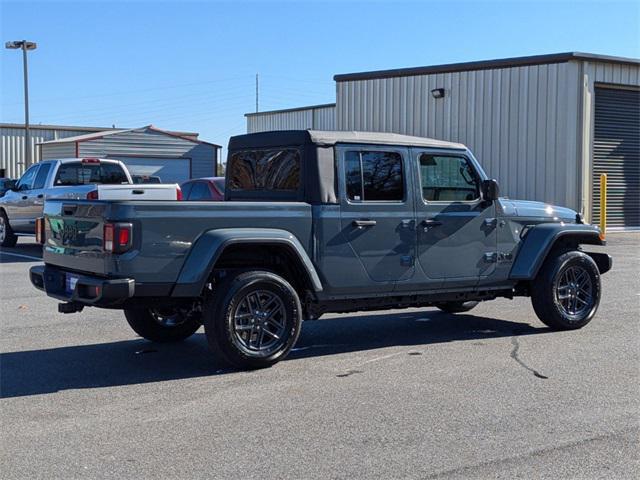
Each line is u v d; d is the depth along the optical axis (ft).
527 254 28.76
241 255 24.09
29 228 60.54
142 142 131.03
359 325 31.30
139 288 21.88
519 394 20.97
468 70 76.13
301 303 25.50
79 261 23.34
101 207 22.07
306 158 24.75
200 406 19.95
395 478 15.21
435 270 26.73
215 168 138.82
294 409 19.65
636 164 76.84
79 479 15.21
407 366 24.16
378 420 18.75
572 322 29.73
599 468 15.79
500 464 15.96
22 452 16.70
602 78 72.28
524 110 72.59
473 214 27.55
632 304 36.01
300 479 15.16
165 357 25.57
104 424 18.54
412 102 80.69
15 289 40.98
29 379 22.77
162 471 15.58
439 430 18.02
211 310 23.02
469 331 29.91
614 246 64.23
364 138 25.39
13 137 148.87
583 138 71.05
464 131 76.79
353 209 24.97
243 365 23.35
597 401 20.35
